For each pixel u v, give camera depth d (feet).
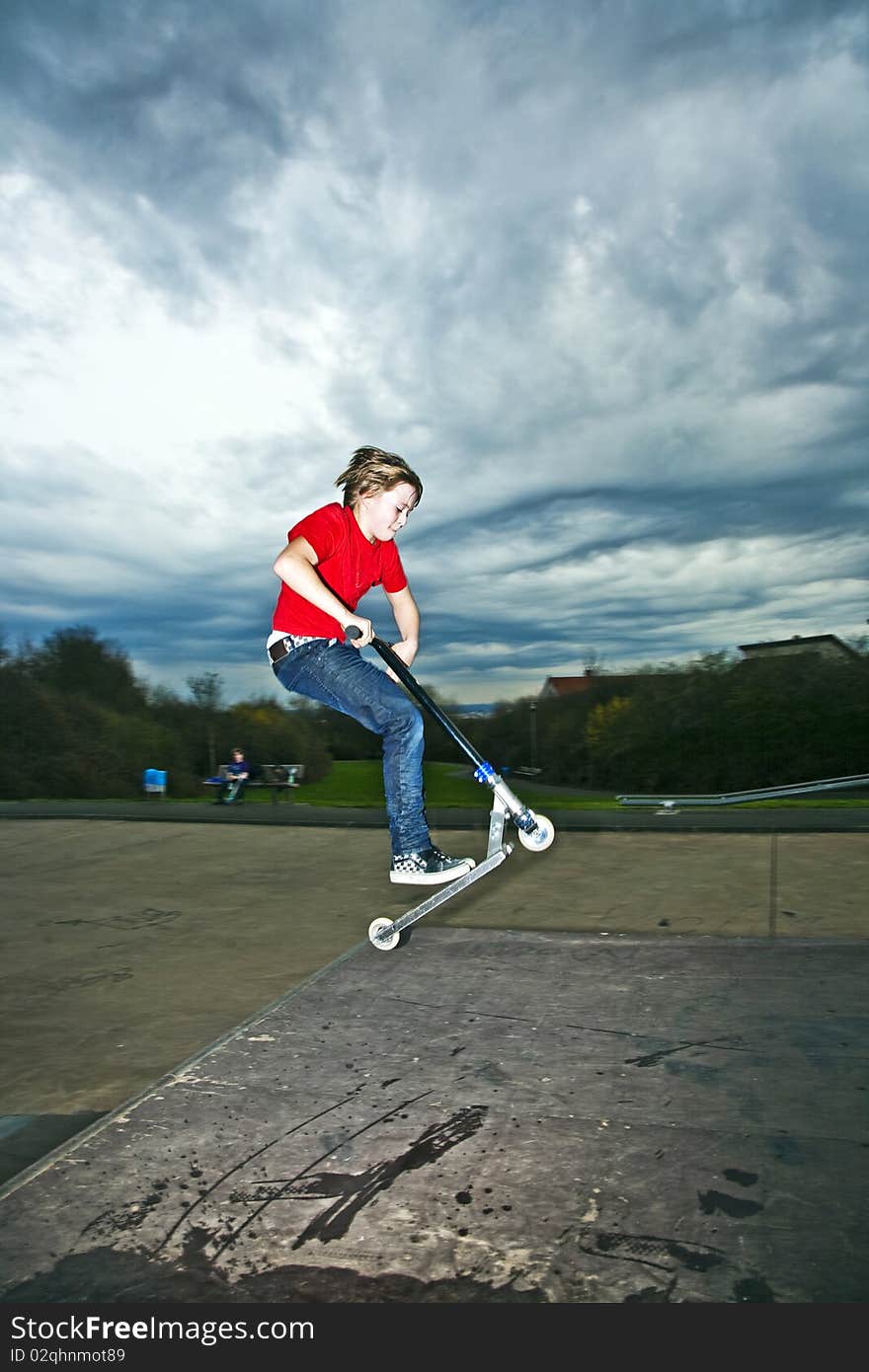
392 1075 6.42
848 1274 4.09
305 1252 4.41
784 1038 6.84
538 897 14.82
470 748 7.88
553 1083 6.19
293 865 19.42
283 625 7.89
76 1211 4.81
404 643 8.89
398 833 8.11
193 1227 4.64
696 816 25.02
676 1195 4.76
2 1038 9.24
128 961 12.19
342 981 8.51
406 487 7.79
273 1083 6.34
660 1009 7.57
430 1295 4.06
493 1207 4.72
